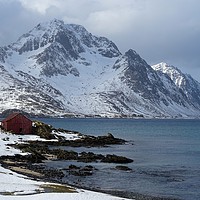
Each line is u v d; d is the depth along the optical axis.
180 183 62.44
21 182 53.09
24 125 138.38
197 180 65.12
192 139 170.12
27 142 120.00
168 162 88.88
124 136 188.12
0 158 81.44
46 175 65.50
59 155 91.75
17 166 74.00
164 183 62.25
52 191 47.97
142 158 96.69
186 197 53.12
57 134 146.12
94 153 106.25
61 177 64.94
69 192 48.12
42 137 134.38
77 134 156.25
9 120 136.50
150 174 71.00
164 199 51.62
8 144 105.69
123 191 55.69
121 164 84.38
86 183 60.66
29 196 44.72
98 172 71.88
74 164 81.81
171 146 133.38
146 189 57.56
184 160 92.94
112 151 113.69
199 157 99.62
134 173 71.94
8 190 47.22
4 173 60.31
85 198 44.81
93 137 148.25
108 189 56.81
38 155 88.38
